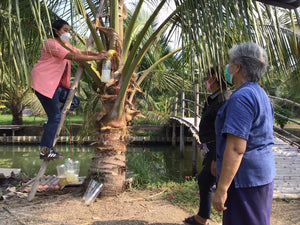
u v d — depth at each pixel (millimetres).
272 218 3227
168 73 6371
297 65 3705
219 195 1631
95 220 2854
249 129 1622
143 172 4773
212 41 2660
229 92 2373
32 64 3936
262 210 1685
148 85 7465
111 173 3695
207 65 2717
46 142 3355
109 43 3711
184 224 2824
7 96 10516
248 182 1668
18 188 4297
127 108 3854
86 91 12453
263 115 1687
